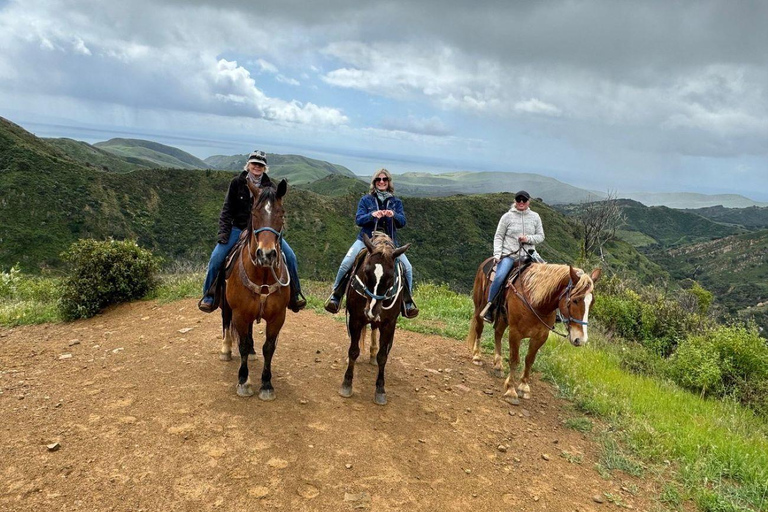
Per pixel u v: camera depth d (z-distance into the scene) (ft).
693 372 31.55
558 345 30.66
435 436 16.35
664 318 43.24
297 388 18.31
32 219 207.51
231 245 18.80
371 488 12.86
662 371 33.12
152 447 13.16
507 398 20.75
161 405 15.58
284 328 26.86
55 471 11.73
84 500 10.89
